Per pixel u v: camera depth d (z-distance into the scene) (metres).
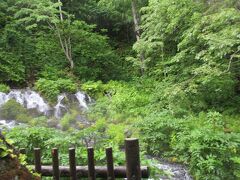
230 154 7.11
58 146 5.83
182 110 10.91
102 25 21.98
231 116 11.08
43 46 17.42
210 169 6.79
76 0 21.12
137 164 2.85
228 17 9.80
